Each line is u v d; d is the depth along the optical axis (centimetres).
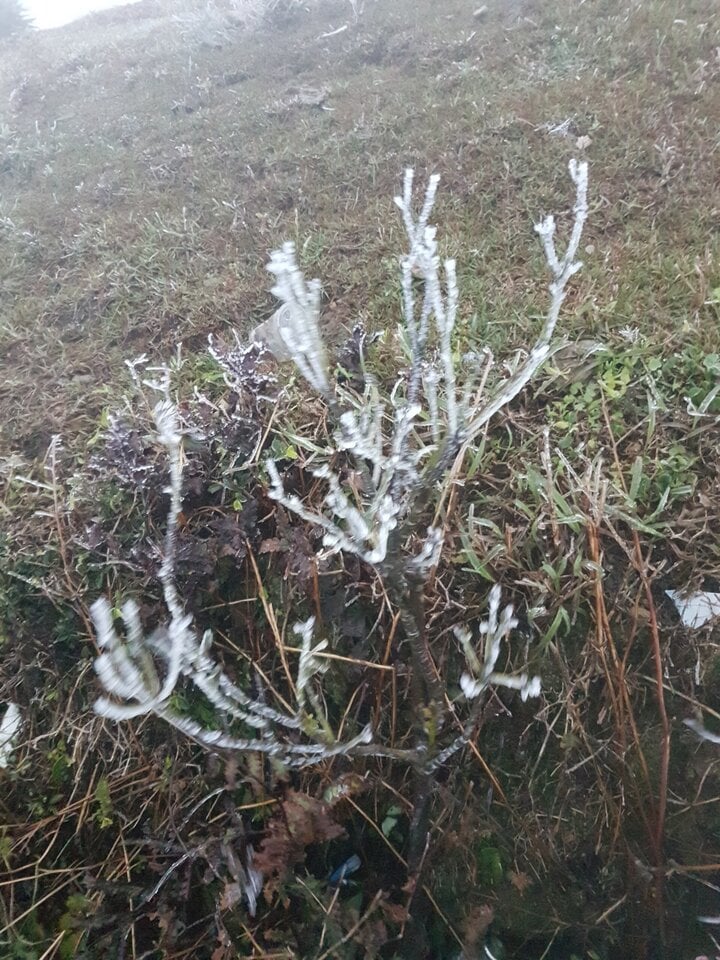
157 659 214
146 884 200
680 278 276
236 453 237
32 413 304
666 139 342
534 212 332
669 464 221
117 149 477
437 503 223
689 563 209
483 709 204
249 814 207
